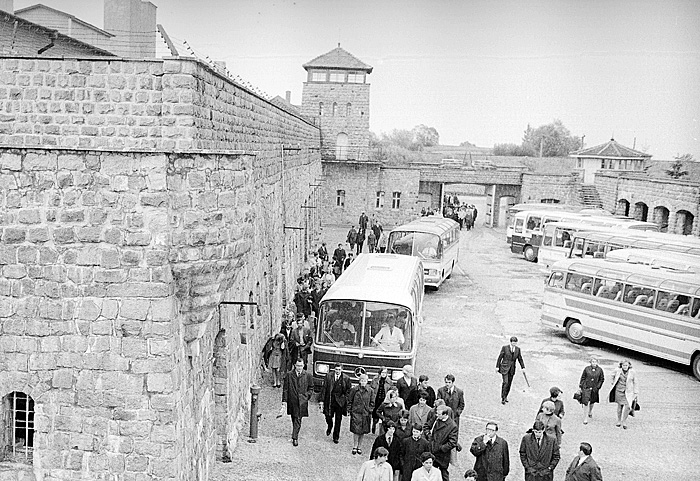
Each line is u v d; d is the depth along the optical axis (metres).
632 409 17.12
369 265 21.48
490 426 11.71
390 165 56.66
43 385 10.07
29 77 12.43
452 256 36.59
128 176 9.62
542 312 26.05
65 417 10.09
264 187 19.72
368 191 56.69
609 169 62.34
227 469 13.48
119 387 9.96
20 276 9.92
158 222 9.62
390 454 12.47
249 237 10.89
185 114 12.05
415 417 13.07
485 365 21.69
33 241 9.84
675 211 39.84
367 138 58.12
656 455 15.51
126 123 12.28
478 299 31.72
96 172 9.65
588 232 34.12
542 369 21.61
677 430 17.03
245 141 16.61
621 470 14.72
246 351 16.52
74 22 20.28
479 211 78.56
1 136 12.61
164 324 9.80
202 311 10.48
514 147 103.00
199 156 9.66
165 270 9.71
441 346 23.70
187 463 10.86
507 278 37.41
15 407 10.42
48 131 12.55
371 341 17.11
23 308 9.98
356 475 13.48
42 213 9.79
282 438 15.20
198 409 11.62
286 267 25.42
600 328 23.89
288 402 14.73
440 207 58.84
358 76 57.53
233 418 14.48
